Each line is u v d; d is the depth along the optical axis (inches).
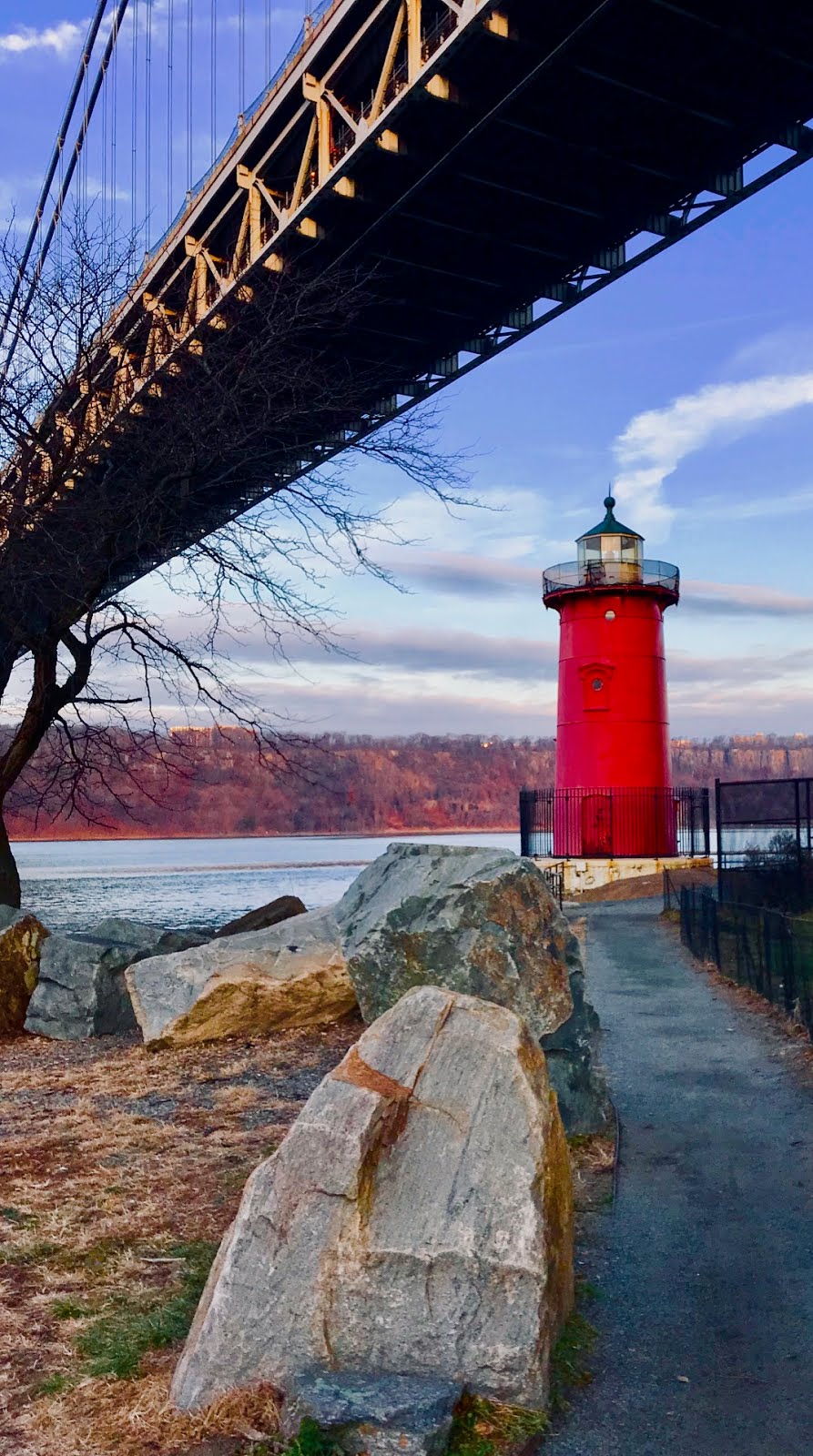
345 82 944.9
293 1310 150.6
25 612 579.2
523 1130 160.4
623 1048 404.2
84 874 3102.9
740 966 557.6
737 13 762.2
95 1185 232.7
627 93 842.2
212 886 2409.0
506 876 303.3
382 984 303.9
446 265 1055.6
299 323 719.7
